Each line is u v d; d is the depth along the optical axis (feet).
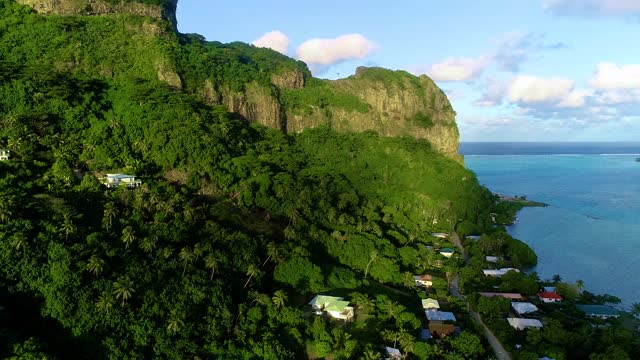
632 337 388.98
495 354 382.83
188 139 536.01
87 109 531.09
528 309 451.12
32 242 319.68
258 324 351.87
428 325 408.05
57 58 599.57
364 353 326.24
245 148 640.58
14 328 281.54
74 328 292.61
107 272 325.01
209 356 316.60
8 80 502.79
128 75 630.33
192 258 363.15
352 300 407.44
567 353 376.89
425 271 543.80
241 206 491.72
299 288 416.26
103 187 425.28
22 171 402.52
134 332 305.53
